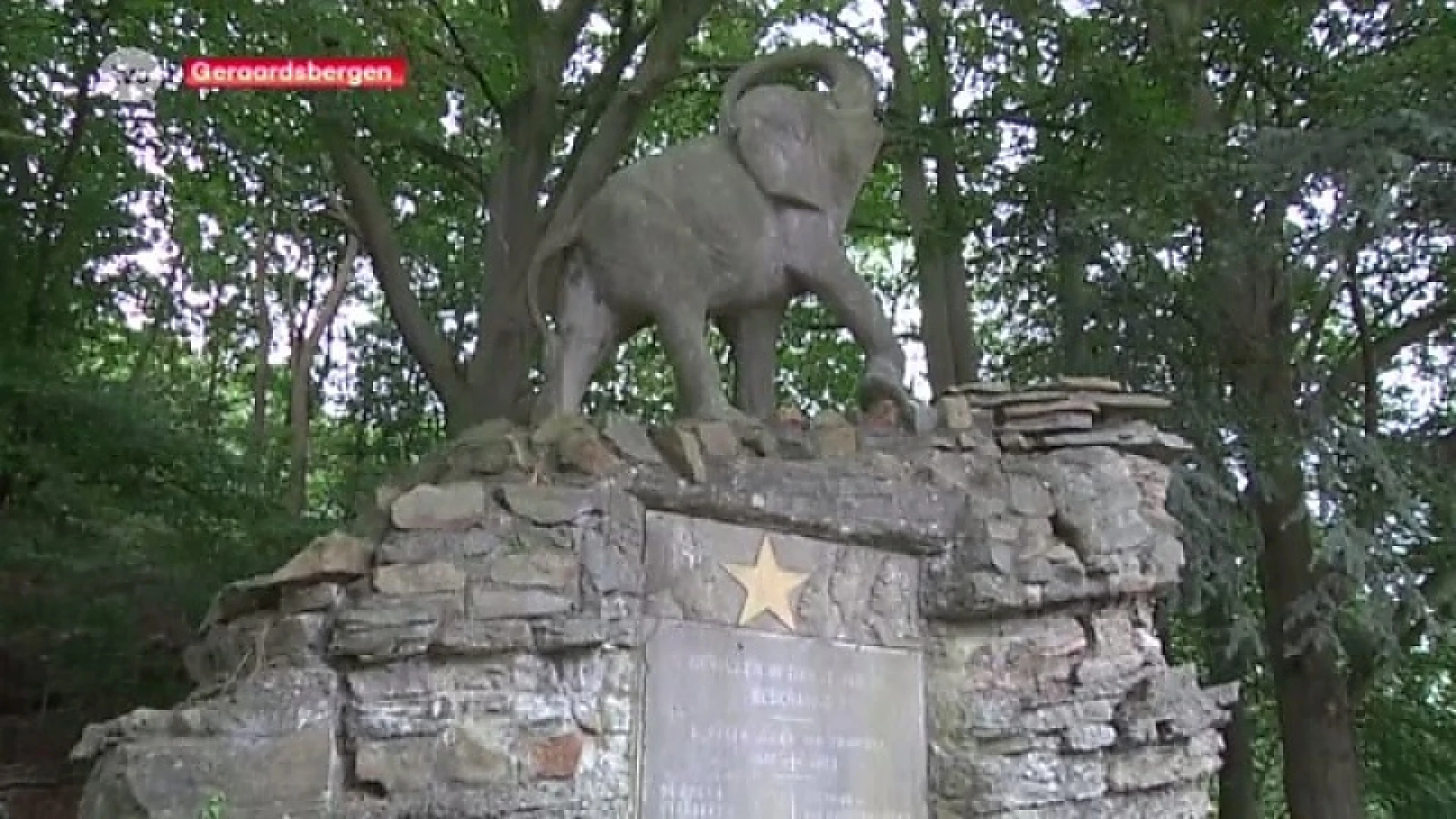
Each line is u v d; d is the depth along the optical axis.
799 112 8.48
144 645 11.42
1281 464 12.70
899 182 16.84
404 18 12.52
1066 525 8.09
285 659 6.75
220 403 19.39
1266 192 12.12
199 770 6.36
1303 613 12.61
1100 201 13.17
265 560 12.22
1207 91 14.25
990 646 7.89
